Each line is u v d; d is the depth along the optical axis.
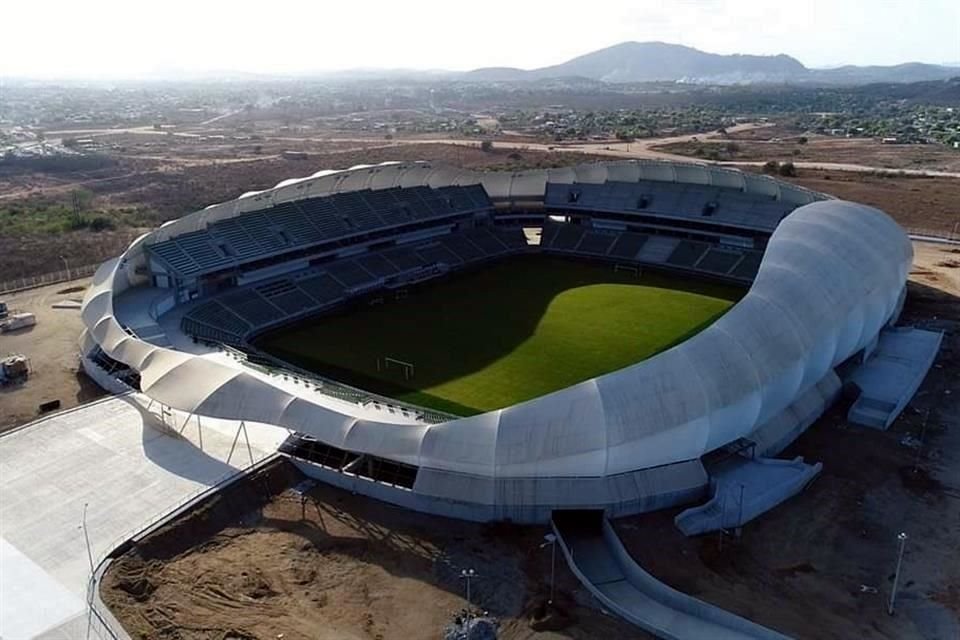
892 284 70.38
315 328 86.31
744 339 52.44
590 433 46.72
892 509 49.31
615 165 120.56
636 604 40.69
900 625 38.59
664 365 49.25
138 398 63.47
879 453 56.47
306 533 46.41
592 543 46.41
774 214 106.81
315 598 40.56
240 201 94.75
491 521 47.25
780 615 39.06
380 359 77.06
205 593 40.81
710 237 111.31
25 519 47.00
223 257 88.69
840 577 42.47
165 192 172.88
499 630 38.12
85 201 162.25
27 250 119.06
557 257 117.44
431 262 109.31
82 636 37.69
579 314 91.38
